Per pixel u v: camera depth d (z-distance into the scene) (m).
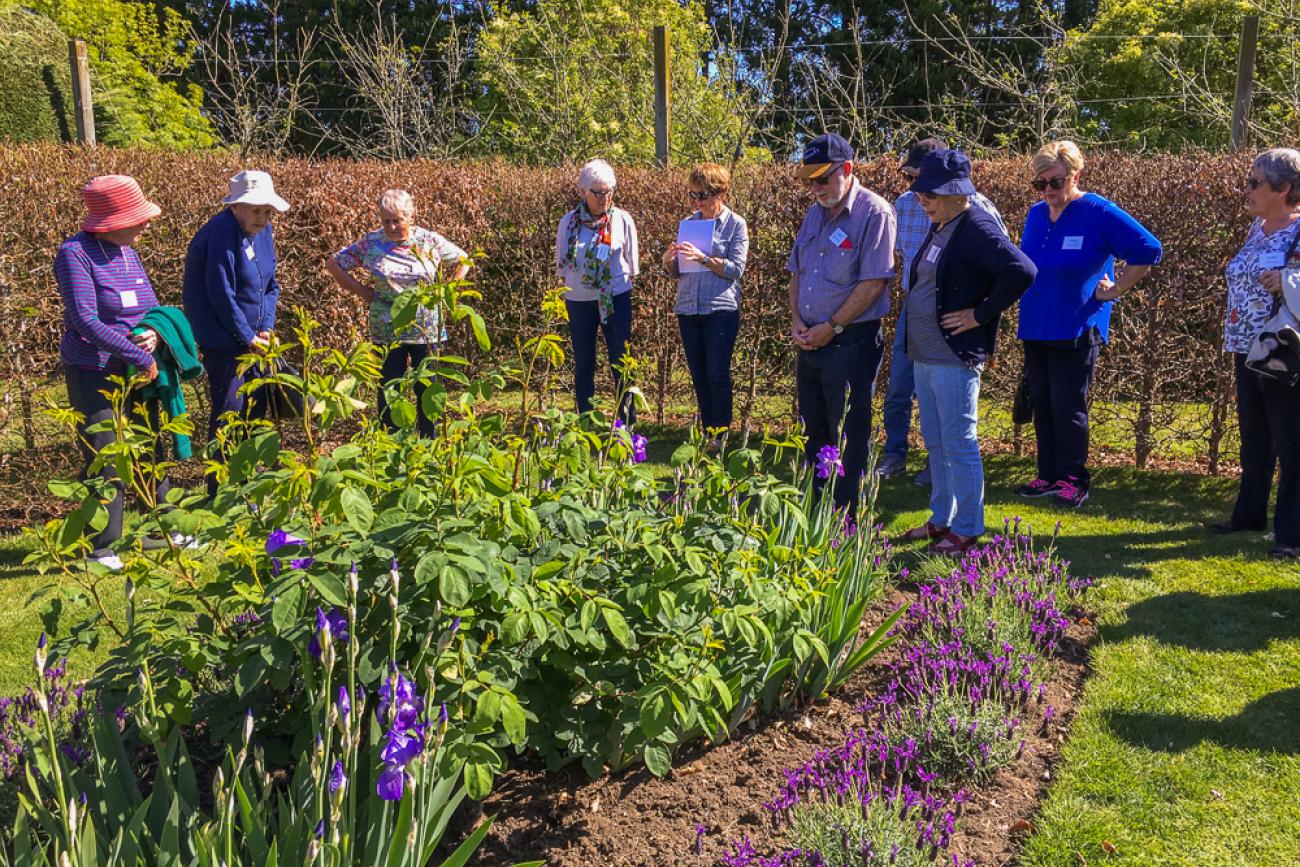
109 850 2.13
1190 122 15.92
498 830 2.84
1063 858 2.72
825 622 3.59
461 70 20.05
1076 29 18.28
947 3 23.20
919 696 3.33
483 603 2.76
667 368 8.24
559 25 15.23
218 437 3.01
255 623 2.75
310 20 25.92
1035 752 3.28
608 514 3.08
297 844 2.10
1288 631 4.14
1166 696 3.60
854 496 5.15
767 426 7.75
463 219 8.24
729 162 12.30
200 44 19.12
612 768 3.12
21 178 6.87
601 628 2.88
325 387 2.77
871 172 7.33
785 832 2.79
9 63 14.26
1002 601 4.09
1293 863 2.68
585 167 6.33
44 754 2.33
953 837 2.82
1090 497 6.25
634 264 6.61
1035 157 5.62
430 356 3.05
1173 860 2.70
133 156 8.20
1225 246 6.44
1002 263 4.39
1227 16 15.55
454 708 2.58
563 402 8.31
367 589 2.53
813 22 24.91
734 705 3.22
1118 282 5.55
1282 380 4.71
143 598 4.57
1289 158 4.70
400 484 2.78
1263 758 3.18
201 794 2.78
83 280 4.80
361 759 2.55
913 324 4.80
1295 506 5.03
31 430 6.54
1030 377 6.13
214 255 5.21
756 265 7.57
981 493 4.89
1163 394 6.88
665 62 9.70
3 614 4.53
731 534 3.25
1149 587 4.66
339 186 7.60
